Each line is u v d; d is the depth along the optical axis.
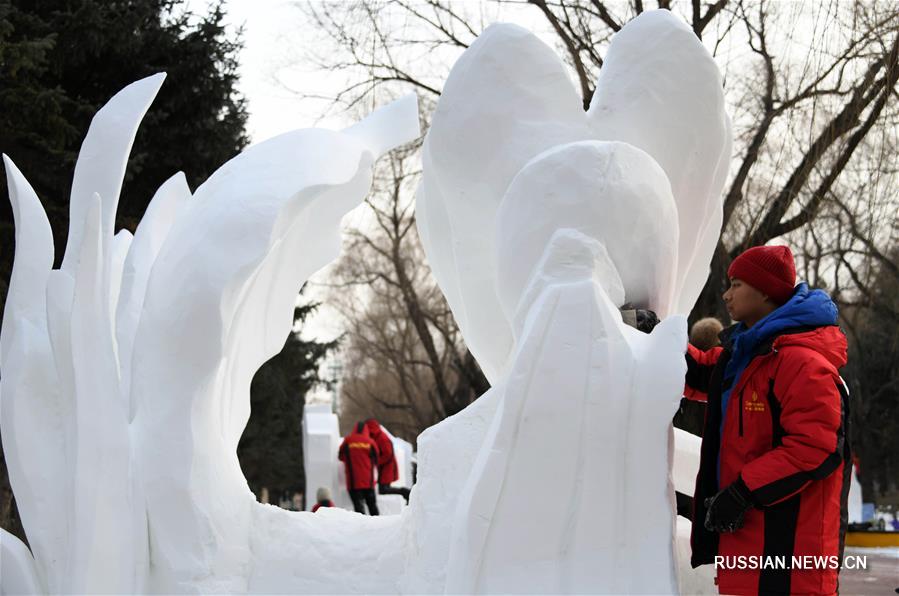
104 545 3.98
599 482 3.40
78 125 12.12
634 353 3.45
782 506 3.29
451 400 19.59
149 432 4.08
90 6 11.62
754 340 3.42
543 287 3.55
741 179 11.12
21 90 10.62
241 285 4.09
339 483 11.84
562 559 3.41
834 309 3.44
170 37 12.59
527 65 4.18
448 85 4.27
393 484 13.36
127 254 4.79
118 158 4.32
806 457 3.18
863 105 9.03
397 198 18.41
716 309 11.57
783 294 3.56
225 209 4.16
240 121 13.48
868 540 9.19
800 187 10.25
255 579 4.25
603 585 3.37
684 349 3.43
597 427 3.40
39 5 11.84
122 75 12.76
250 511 4.38
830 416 3.21
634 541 3.39
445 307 21.38
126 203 13.08
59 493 4.18
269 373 17.80
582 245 3.57
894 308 14.77
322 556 4.29
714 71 4.27
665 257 3.83
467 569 3.43
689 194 4.30
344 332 22.09
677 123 4.23
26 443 4.23
